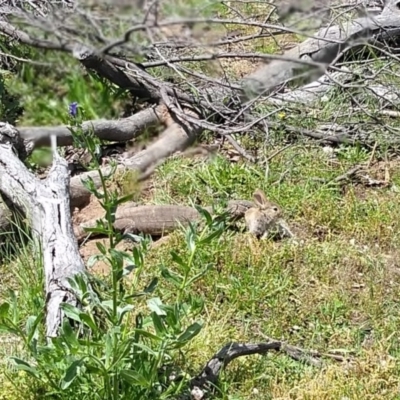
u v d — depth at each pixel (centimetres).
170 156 1222
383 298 898
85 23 518
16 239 978
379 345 805
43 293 840
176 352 756
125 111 1311
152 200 1128
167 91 1277
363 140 1270
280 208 1038
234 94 1277
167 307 618
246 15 1558
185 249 946
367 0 1489
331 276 933
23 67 1184
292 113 1298
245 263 945
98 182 1141
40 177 1159
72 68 1095
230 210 1017
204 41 536
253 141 1273
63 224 891
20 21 674
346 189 1158
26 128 1138
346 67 1309
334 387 731
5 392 705
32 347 636
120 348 619
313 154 1228
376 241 1025
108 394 630
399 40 1435
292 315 865
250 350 761
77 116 816
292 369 773
